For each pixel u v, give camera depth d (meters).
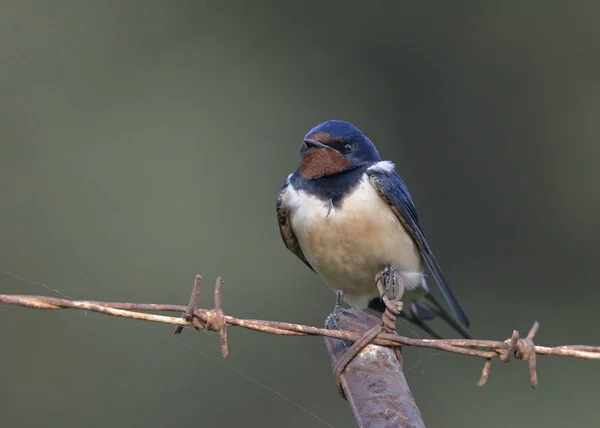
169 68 15.04
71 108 14.43
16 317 11.09
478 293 14.40
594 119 15.52
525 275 14.54
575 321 13.98
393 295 6.83
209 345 11.14
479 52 15.97
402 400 4.32
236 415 10.95
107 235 13.04
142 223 13.24
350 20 16.14
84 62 14.76
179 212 13.45
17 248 12.76
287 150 14.96
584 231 14.84
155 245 13.06
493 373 11.28
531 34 15.91
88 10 14.86
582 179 15.20
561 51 15.82
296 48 15.92
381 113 15.84
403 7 16.16
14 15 14.59
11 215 13.06
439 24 16.06
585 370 11.57
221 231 13.34
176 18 15.23
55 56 14.59
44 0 14.68
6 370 10.86
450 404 11.09
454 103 15.85
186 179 13.86
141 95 14.73
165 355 11.00
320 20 16.06
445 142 15.70
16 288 12.46
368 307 7.12
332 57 15.93
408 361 11.12
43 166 13.72
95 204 13.34
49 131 14.12
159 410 10.80
